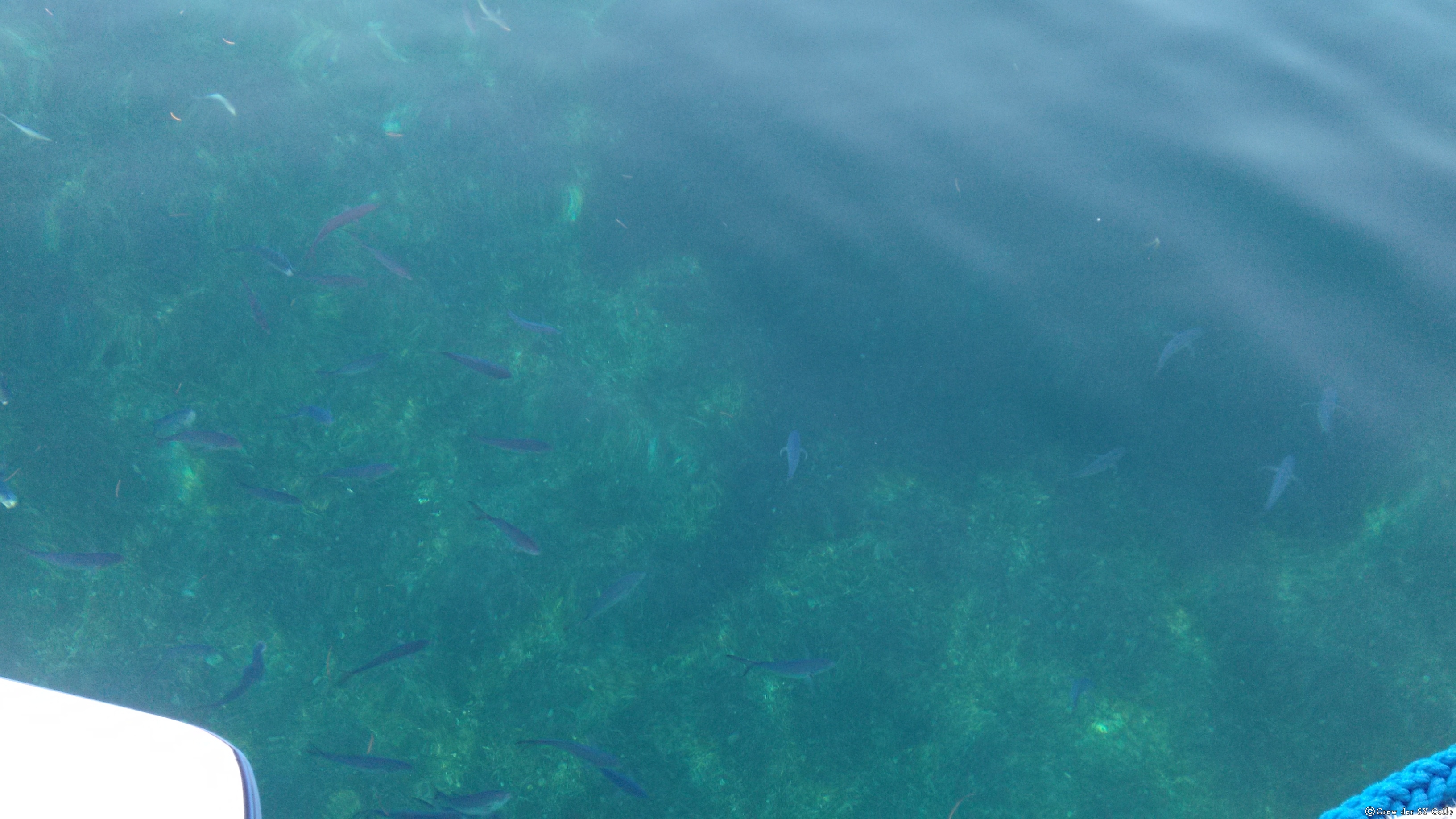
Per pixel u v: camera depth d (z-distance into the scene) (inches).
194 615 145.2
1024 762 141.4
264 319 154.3
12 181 169.8
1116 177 188.7
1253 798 136.9
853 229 186.2
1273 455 159.5
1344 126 193.2
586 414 170.7
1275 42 211.6
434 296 178.4
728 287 183.0
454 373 170.9
